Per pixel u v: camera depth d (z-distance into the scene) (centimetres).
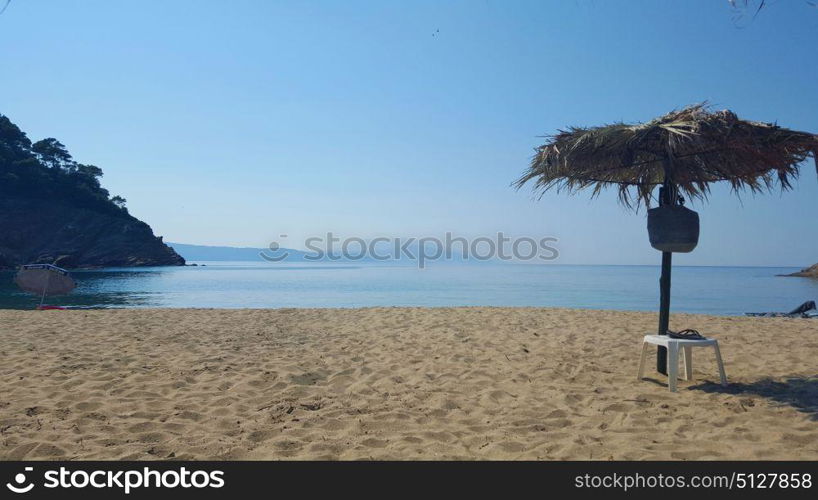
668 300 511
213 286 3331
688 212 473
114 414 388
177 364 557
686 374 502
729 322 904
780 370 540
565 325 843
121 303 1994
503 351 640
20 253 7219
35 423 362
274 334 766
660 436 349
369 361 588
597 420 384
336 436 349
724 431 356
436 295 2578
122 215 9025
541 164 505
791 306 2139
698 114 428
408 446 332
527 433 356
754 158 445
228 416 388
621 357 610
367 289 3058
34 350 618
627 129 439
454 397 443
